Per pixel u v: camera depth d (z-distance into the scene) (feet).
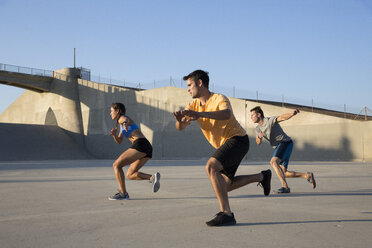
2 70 137.08
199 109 11.98
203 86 11.78
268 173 13.94
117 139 18.03
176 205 15.14
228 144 11.45
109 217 12.35
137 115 124.47
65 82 150.51
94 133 140.15
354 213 12.90
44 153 131.23
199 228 10.48
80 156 137.59
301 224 10.96
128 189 21.70
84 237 9.42
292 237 9.28
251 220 11.64
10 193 19.75
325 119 88.07
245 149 11.73
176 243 8.73
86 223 11.30
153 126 119.34
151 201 16.42
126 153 16.94
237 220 11.66
